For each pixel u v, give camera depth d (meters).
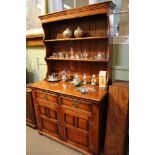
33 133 2.28
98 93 1.65
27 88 2.34
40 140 2.10
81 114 1.65
